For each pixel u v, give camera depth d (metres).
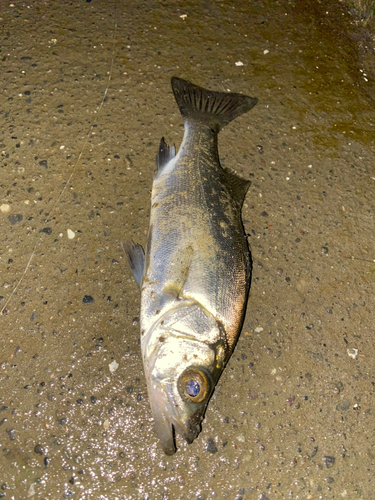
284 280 0.29
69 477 0.24
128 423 0.25
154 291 0.24
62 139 0.30
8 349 0.26
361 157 0.34
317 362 0.28
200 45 0.36
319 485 0.26
